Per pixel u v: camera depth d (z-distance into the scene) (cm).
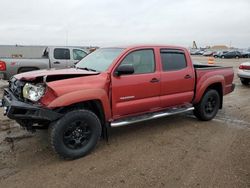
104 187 359
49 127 426
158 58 545
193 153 468
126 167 414
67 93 416
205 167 416
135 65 513
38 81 425
